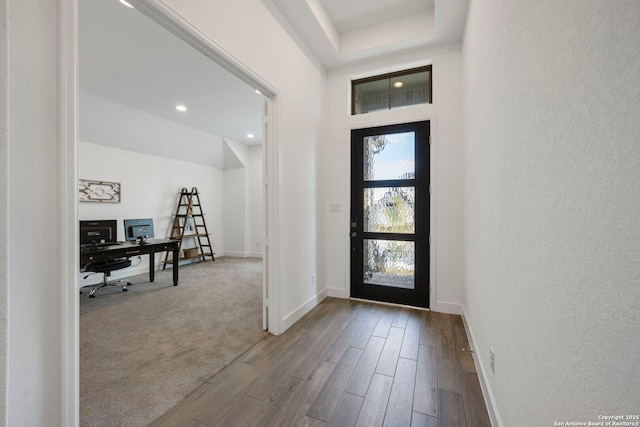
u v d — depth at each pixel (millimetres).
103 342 2277
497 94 1367
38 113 911
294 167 2676
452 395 1614
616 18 525
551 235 798
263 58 2166
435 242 2955
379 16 2850
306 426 1388
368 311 2953
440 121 2936
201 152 6094
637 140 477
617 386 531
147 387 1688
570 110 695
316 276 3154
